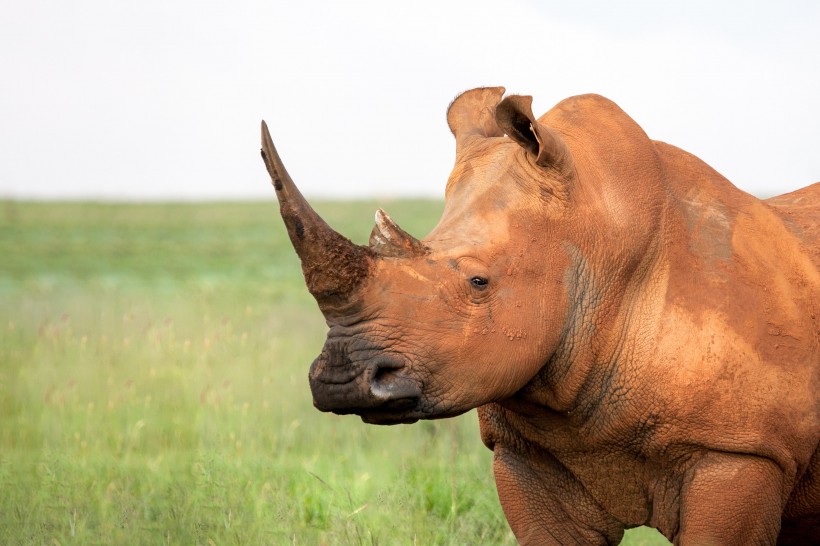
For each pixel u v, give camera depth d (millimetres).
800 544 22875
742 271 20594
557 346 19828
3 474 29438
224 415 37188
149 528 25641
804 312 20703
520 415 21188
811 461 21078
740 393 19828
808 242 21688
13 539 24891
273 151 17688
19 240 179875
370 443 35875
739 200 21766
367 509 27734
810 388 20312
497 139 20844
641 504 21234
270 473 30344
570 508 21875
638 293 20297
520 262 19203
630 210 20172
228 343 44844
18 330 52188
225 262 139875
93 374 41438
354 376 18062
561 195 19703
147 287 99812
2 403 38312
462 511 28344
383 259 18469
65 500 26891
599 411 20469
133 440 34969
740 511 19906
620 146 20609
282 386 40781
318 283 18078
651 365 19969
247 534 25594
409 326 18281
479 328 18672
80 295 78312
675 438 20078
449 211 19719
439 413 18672
